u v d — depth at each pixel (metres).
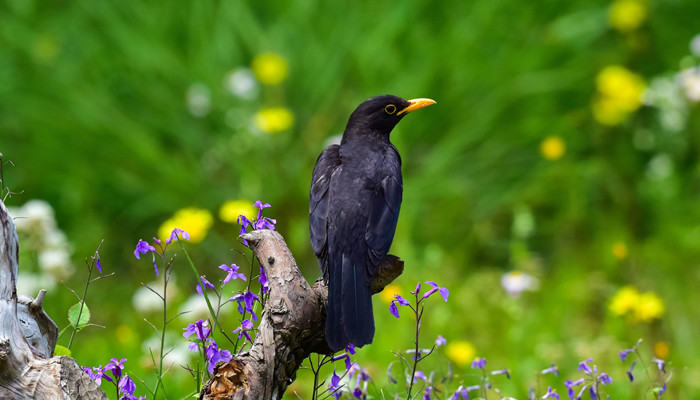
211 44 14.37
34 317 5.18
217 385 4.84
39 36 14.66
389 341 9.24
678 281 11.36
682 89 12.76
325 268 6.13
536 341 9.77
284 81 13.73
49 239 9.98
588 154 13.60
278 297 5.11
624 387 8.27
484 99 13.77
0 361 4.71
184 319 9.65
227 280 5.23
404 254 11.53
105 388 7.72
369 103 7.13
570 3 14.95
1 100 13.94
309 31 14.37
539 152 13.46
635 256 11.67
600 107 13.36
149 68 14.10
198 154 13.46
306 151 13.09
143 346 8.55
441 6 14.79
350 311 5.79
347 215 6.27
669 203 12.73
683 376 8.62
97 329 10.23
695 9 14.74
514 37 14.57
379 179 6.59
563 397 8.15
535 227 12.70
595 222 12.70
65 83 13.96
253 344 5.02
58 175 13.21
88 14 14.90
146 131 13.66
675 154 13.16
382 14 14.43
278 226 12.59
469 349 8.39
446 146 13.21
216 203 12.85
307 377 8.32
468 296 10.83
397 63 14.07
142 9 14.89
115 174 13.09
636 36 14.32
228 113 13.49
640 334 9.47
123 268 12.25
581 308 10.85
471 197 12.96
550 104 14.00
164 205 12.91
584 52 14.54
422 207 12.74
